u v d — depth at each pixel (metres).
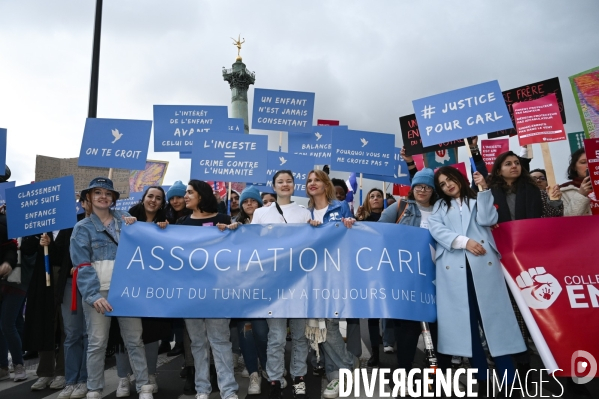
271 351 4.05
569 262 3.91
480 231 4.00
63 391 4.34
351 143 6.82
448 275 3.97
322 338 4.02
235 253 4.16
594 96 5.55
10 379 5.28
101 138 5.42
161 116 7.30
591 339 3.67
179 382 4.97
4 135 5.70
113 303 4.01
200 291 4.07
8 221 4.75
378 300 4.00
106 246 4.23
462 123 4.71
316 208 4.72
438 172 4.22
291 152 8.20
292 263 4.13
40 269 4.75
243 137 5.57
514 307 4.25
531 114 4.80
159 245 4.19
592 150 4.44
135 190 9.78
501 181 4.62
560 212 4.38
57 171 6.37
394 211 5.30
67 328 4.41
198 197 4.59
